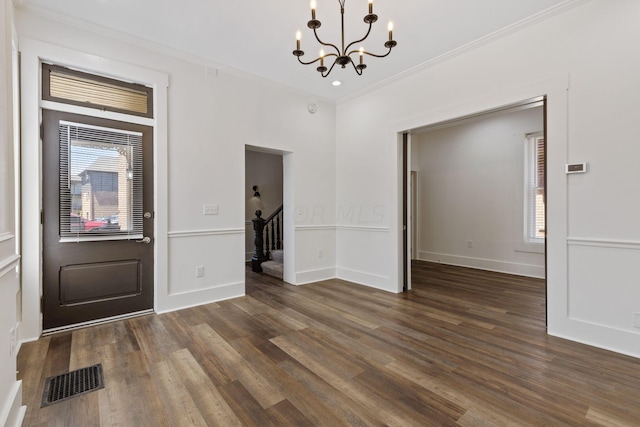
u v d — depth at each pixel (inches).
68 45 105.6
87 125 111.0
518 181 195.6
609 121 91.4
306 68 144.9
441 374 78.8
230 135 145.0
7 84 62.0
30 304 98.9
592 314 95.0
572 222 98.4
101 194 114.0
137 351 91.7
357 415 63.6
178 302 130.3
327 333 105.0
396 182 155.9
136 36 117.3
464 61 126.8
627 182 88.6
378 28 111.5
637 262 87.4
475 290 159.2
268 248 225.0
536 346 94.1
